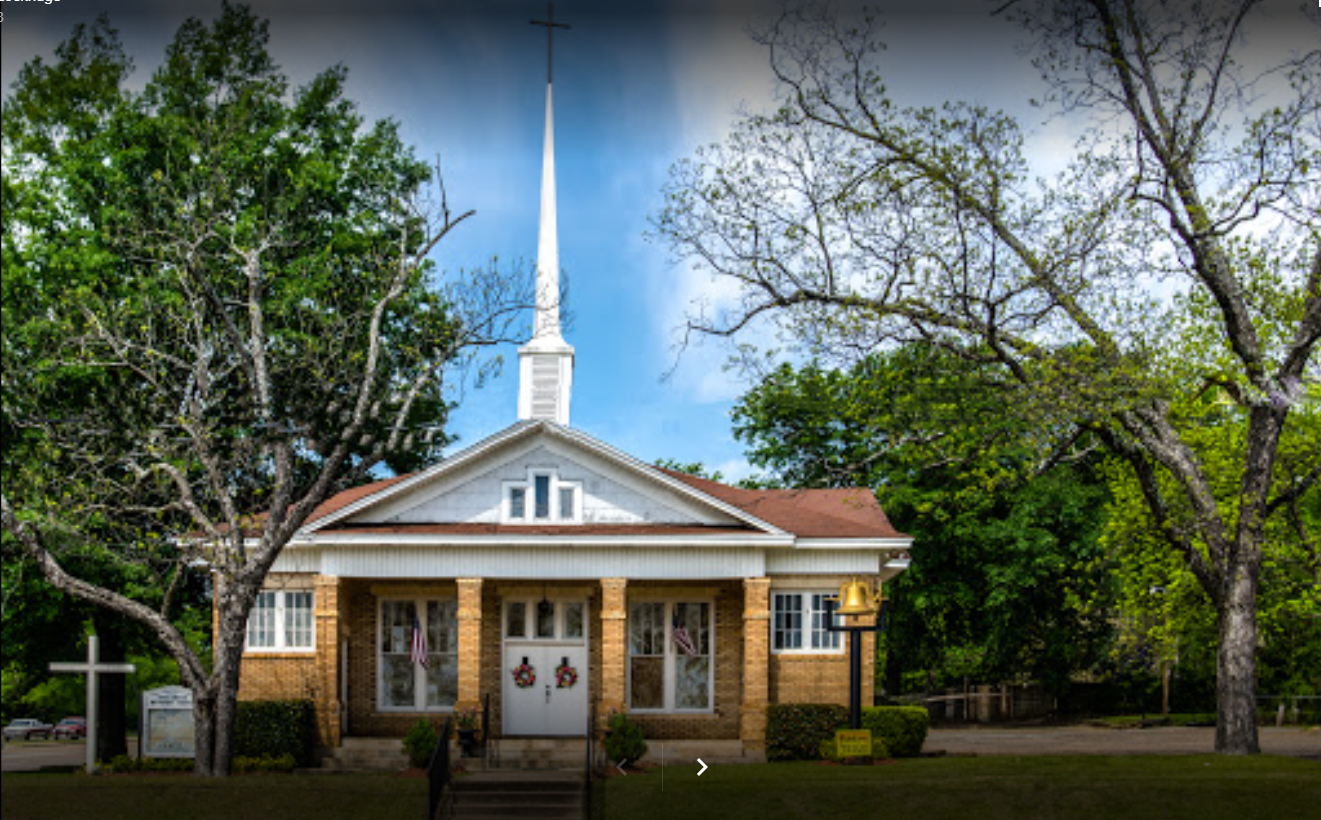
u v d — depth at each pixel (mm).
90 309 35594
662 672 37344
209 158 38000
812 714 34531
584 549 35469
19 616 40531
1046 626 57875
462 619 35062
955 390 29531
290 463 31391
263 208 39406
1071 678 65500
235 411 31250
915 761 32594
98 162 40844
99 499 33062
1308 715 50562
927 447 31062
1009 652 56844
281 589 36156
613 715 33500
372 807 27531
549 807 28266
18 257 39781
